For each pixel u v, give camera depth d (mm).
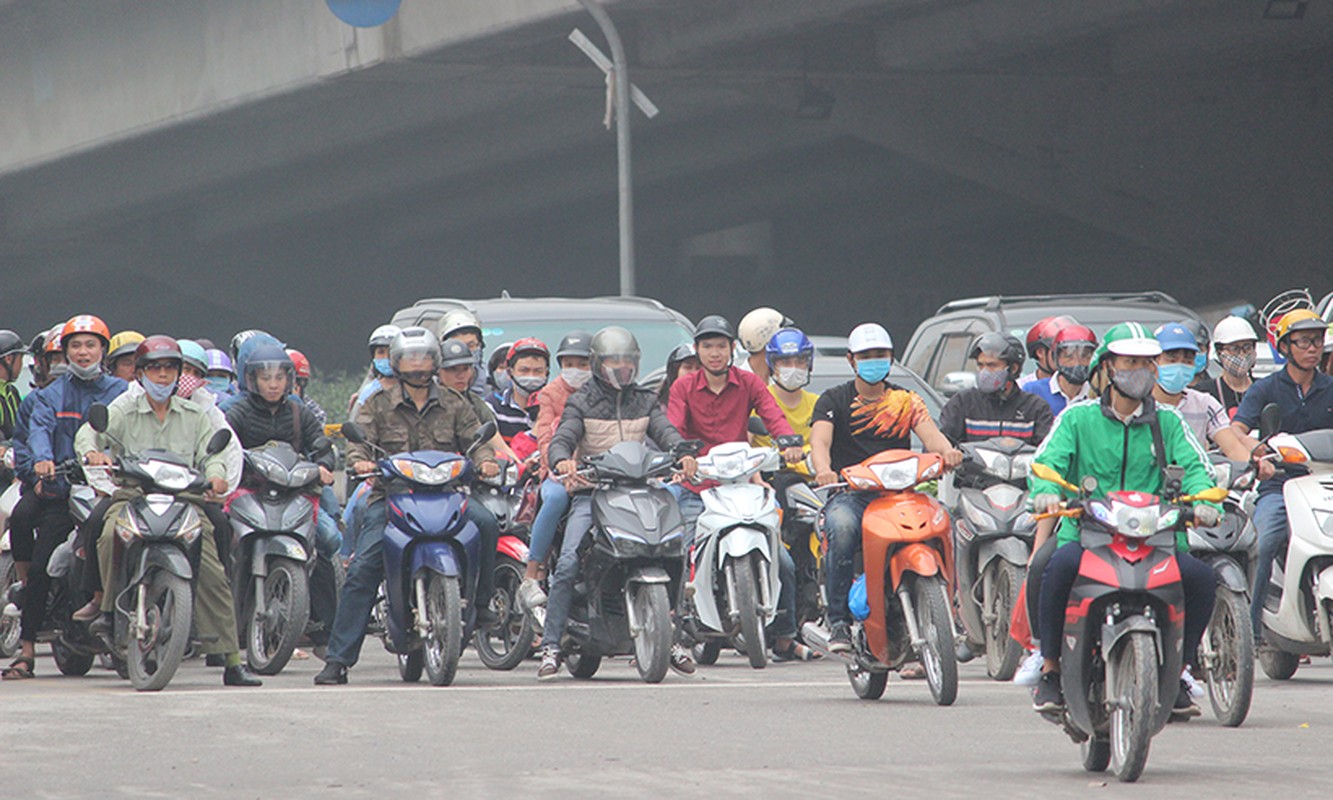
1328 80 145250
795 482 47938
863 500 38219
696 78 143750
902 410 39344
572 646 42562
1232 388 46344
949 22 134250
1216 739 32531
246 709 36000
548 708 36375
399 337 41531
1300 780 27641
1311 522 40062
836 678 42906
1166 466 28938
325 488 45312
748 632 42125
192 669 45375
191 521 39156
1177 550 28734
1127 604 27703
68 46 169500
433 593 40875
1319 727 34219
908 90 149875
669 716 35156
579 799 25531
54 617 42812
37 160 176375
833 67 141625
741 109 167500
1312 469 40969
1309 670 45094
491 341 63406
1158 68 141625
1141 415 28859
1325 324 41469
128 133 166250
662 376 57500
